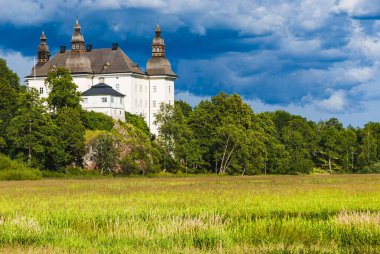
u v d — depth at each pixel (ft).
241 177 450.71
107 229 107.96
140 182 330.34
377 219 110.93
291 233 104.12
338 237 100.73
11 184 299.79
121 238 98.63
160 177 454.40
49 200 172.86
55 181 349.00
